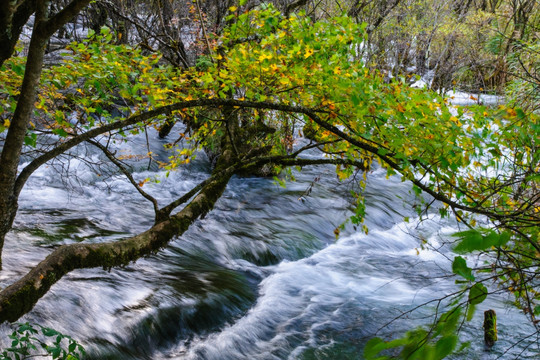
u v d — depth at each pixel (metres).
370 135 2.81
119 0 9.38
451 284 6.20
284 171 10.26
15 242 5.59
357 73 3.08
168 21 8.94
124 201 8.05
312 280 6.31
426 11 17.20
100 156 9.53
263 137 6.10
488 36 15.70
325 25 3.36
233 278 5.94
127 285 5.00
